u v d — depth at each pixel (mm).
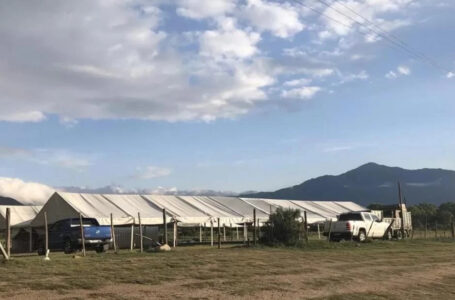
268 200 46844
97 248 26516
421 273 21016
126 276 14781
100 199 34250
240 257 20547
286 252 24047
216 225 36500
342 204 54312
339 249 27500
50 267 15281
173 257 19422
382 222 36594
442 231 56375
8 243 16812
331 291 15766
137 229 34219
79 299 11781
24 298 11422
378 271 20359
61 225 27344
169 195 39844
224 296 13578
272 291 14766
